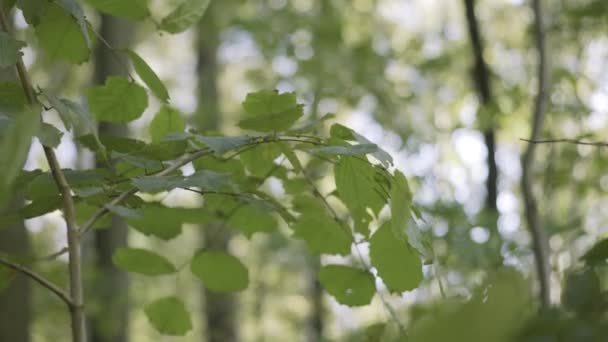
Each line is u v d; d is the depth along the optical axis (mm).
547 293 2281
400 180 1550
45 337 6359
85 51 1702
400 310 2008
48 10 1672
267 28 6773
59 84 7539
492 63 5379
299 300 10352
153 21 1706
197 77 8906
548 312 971
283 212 1721
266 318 11375
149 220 1790
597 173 3404
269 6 7281
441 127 5648
